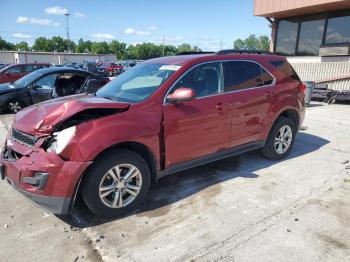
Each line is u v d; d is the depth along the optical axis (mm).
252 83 4438
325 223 3123
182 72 3771
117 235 3014
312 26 12078
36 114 3373
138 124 3301
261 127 4574
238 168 4684
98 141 3018
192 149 3822
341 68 11320
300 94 5121
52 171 2910
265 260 2602
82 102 3266
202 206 3535
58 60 63969
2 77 13781
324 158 5094
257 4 12773
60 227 3172
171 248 2791
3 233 3072
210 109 3881
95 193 3119
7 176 3273
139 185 3428
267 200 3648
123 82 4227
